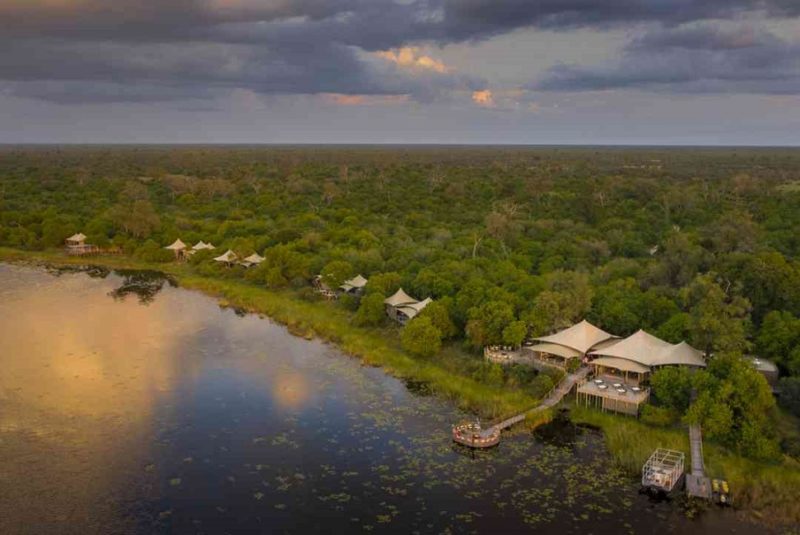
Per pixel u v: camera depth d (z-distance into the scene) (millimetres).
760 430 53375
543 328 73875
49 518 44781
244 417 61562
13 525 43844
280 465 52594
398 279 94750
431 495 48438
